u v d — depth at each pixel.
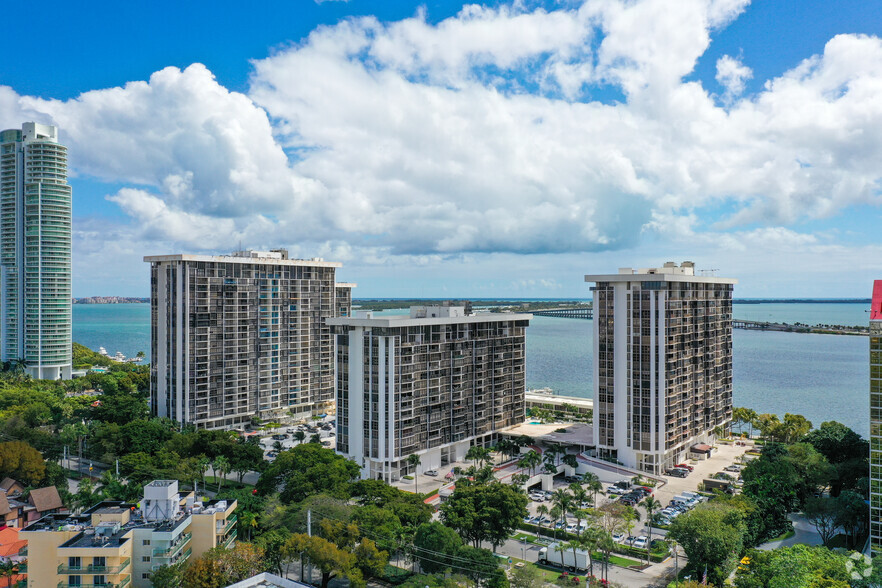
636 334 179.38
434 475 180.75
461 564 109.31
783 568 101.81
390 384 169.25
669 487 171.62
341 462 157.38
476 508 129.50
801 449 170.75
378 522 120.12
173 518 114.75
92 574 101.69
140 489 145.88
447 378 189.50
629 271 192.50
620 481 174.12
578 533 132.50
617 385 183.75
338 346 179.12
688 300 189.25
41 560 106.06
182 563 109.94
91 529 109.62
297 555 110.31
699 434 198.38
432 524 117.00
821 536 140.00
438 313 194.62
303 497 135.62
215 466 168.25
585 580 117.44
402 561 127.19
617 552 132.38
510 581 108.44
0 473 157.75
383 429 170.12
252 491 159.12
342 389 178.50
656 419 176.12
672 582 109.38
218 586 101.81
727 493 155.88
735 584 112.44
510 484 161.75
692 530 116.94
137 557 107.88
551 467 172.00
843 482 163.00
